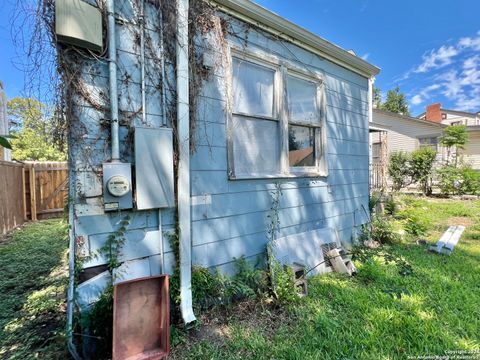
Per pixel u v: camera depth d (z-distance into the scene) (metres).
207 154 2.54
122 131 2.01
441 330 2.05
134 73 2.06
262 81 3.06
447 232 4.86
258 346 1.91
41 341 1.93
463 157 12.22
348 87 4.22
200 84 2.48
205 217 2.53
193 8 2.41
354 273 3.28
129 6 2.04
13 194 5.57
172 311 2.16
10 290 2.77
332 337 1.98
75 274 1.79
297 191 3.41
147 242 2.11
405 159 11.54
